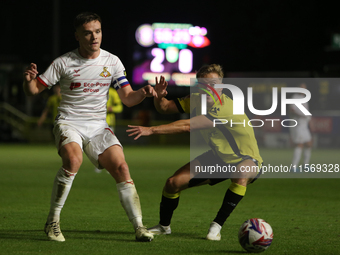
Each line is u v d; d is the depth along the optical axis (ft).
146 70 458.91
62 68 61.77
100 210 86.48
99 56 63.21
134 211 60.29
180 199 104.27
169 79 458.50
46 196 104.63
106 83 63.67
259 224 55.01
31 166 180.14
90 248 55.88
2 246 56.29
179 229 69.77
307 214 85.40
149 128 61.62
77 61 62.18
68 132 61.21
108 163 61.16
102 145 62.03
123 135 379.35
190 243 59.88
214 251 55.67
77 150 60.03
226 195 63.26
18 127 378.12
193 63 459.73
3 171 161.58
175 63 458.91
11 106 386.73
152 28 459.32
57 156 230.89
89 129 63.05
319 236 65.51
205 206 94.12
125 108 429.79
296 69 484.74
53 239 59.47
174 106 67.21
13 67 401.49
